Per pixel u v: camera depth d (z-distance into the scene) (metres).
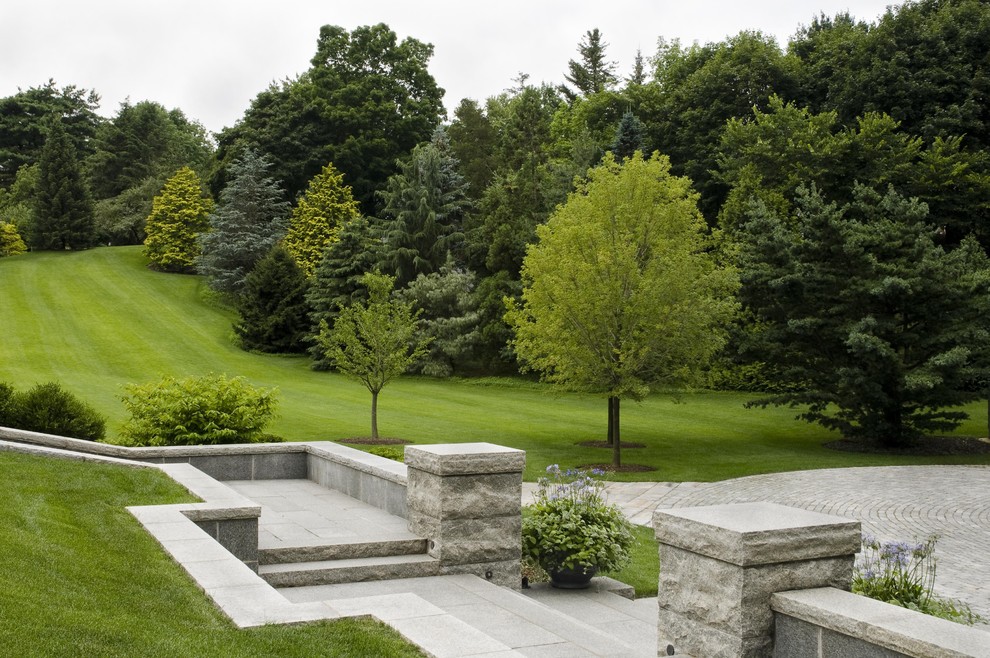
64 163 63.81
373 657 4.23
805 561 4.41
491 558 8.02
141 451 11.73
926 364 22.44
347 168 60.16
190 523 6.77
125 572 5.38
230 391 15.52
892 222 24.83
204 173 71.19
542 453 21.64
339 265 44.09
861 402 23.61
